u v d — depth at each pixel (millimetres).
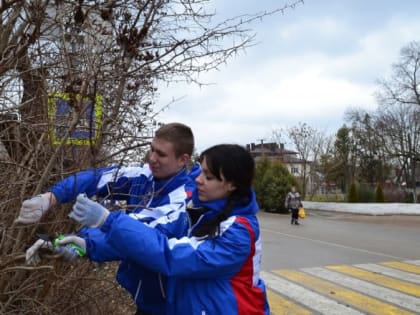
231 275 1947
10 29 2504
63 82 2402
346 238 14188
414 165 42562
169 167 2254
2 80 2549
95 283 3193
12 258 2105
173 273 1798
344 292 6996
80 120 2277
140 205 2268
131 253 1761
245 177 2035
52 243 1852
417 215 25391
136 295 2174
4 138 2502
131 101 2756
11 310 2404
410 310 6051
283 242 13133
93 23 2537
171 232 2062
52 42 2555
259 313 1977
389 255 10648
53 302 2635
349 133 53000
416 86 37312
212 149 2072
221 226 1923
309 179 46594
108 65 2432
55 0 2344
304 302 6457
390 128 43844
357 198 32438
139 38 2463
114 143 2635
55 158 2172
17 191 2383
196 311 1904
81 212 1806
